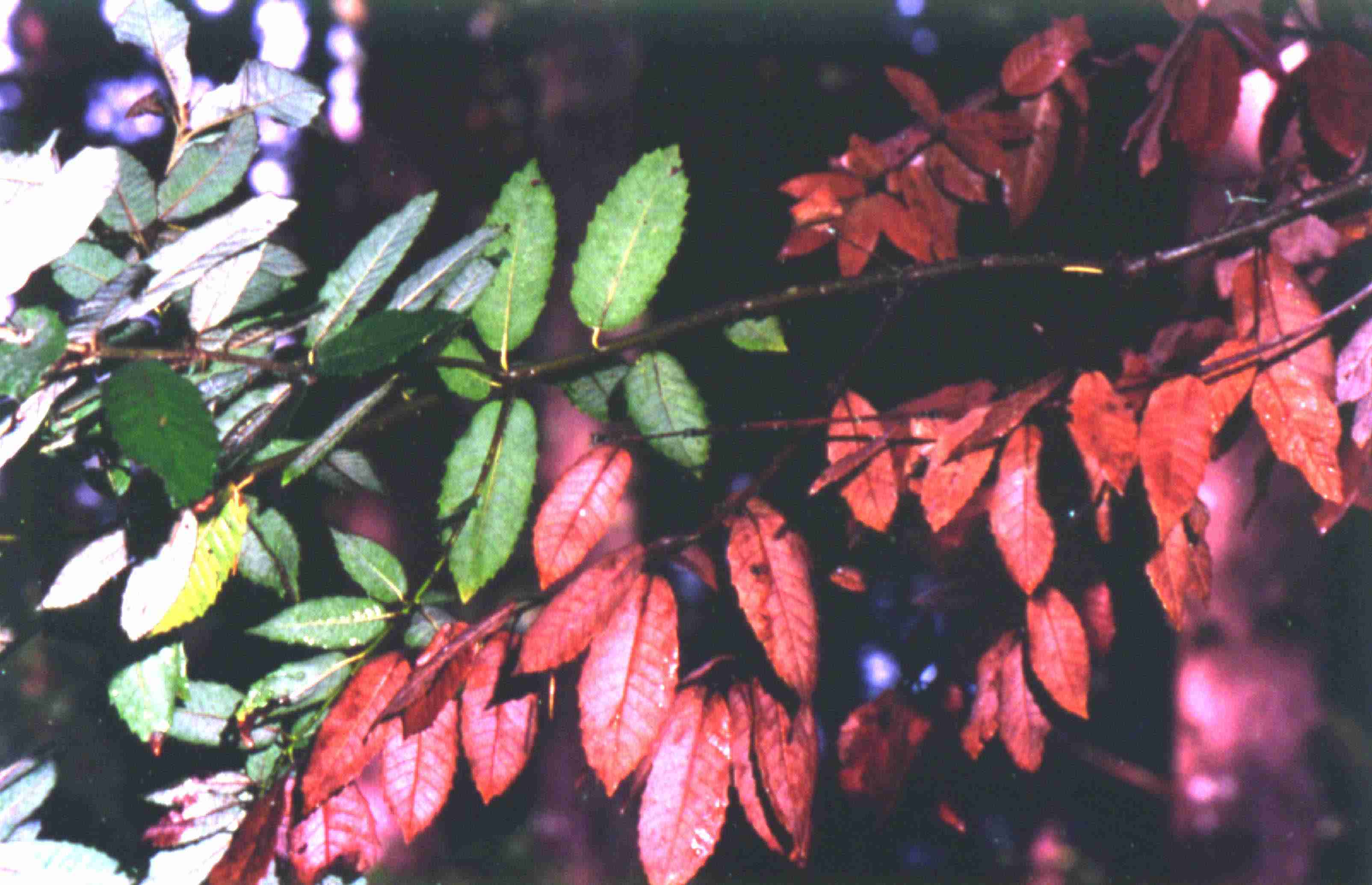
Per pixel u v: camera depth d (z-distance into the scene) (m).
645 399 1.89
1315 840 2.69
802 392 2.16
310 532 1.91
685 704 1.82
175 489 1.68
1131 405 1.89
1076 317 2.11
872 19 5.07
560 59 4.76
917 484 1.94
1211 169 2.21
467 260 1.82
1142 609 3.19
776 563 1.83
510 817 4.35
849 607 2.06
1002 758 2.21
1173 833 2.85
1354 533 2.61
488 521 1.86
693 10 5.00
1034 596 1.92
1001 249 2.19
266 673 1.91
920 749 2.06
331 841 1.84
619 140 4.67
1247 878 2.76
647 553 1.82
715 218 3.84
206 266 1.76
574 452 3.96
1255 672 2.73
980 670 1.99
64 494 1.87
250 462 1.84
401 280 1.91
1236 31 1.95
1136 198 2.23
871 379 2.22
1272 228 1.92
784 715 1.82
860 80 5.11
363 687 1.84
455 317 1.77
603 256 1.88
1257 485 1.96
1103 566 2.04
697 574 1.82
